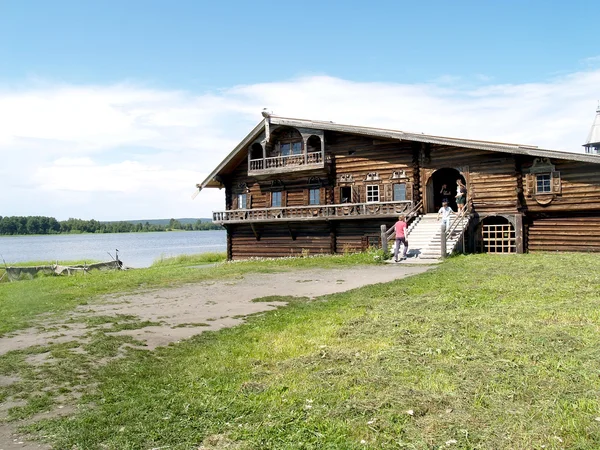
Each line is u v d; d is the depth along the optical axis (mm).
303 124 29375
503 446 4664
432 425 5074
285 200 32094
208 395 6160
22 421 5691
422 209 27047
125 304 13492
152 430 5273
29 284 20375
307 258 26016
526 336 7832
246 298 13672
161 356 8070
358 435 5000
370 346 7844
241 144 31781
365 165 29125
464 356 7051
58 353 8336
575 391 5719
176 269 24500
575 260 17875
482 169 25609
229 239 34250
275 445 4852
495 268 16578
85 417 5668
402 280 15008
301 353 7777
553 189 23719
